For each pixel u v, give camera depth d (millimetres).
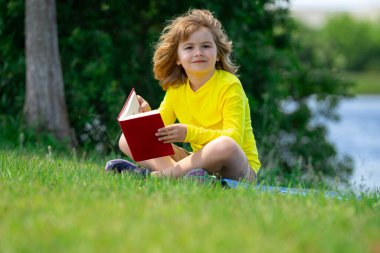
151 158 5309
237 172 5359
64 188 4523
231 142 5254
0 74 9859
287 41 11969
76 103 9516
